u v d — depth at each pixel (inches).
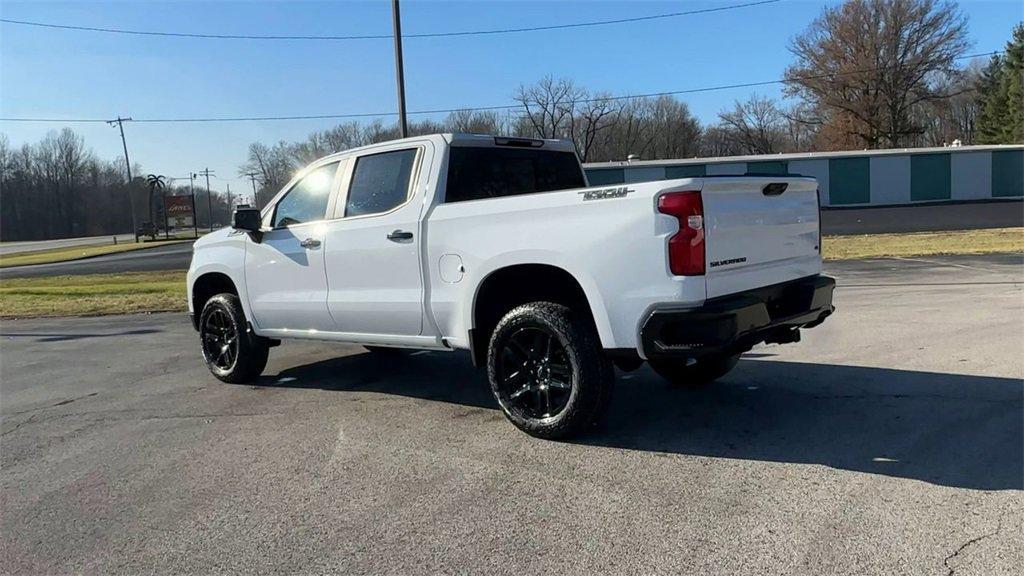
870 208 1569.9
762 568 112.3
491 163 212.5
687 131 3090.6
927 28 2183.8
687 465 159.0
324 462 171.2
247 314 250.4
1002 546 116.0
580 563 116.8
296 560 122.6
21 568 123.6
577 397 171.0
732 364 221.5
